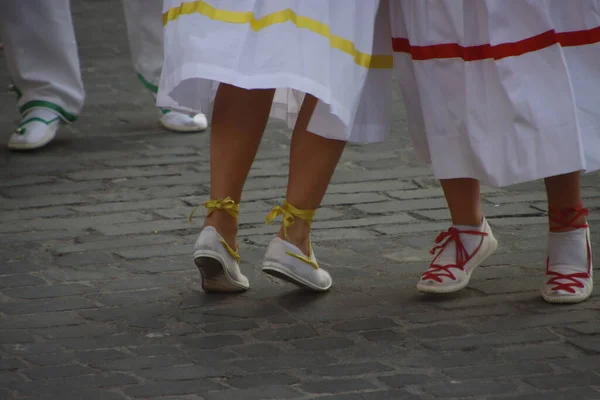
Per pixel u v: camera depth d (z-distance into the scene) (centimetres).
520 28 677
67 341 698
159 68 1377
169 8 696
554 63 676
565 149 677
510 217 972
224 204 750
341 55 669
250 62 658
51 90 1292
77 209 1027
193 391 612
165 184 1111
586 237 756
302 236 757
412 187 1072
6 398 607
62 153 1248
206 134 1334
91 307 762
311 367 646
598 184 1052
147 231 952
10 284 816
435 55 704
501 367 639
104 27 2072
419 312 738
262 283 809
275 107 794
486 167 700
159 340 696
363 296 775
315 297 775
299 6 656
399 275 822
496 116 694
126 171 1164
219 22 663
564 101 675
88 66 1739
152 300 775
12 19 1277
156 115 1431
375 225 954
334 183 1091
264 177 1122
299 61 652
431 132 722
